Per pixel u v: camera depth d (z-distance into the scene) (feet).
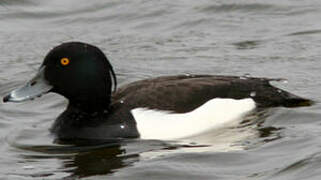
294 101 43.14
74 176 35.78
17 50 58.44
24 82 52.13
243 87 41.78
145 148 38.75
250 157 37.14
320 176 34.30
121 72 52.75
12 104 47.37
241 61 53.42
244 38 58.13
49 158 38.29
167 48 57.41
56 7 67.67
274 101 42.16
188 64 53.62
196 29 61.11
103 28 62.95
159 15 64.44
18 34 62.18
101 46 58.65
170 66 53.57
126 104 40.75
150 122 39.88
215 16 63.21
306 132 39.58
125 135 39.78
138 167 36.47
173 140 39.45
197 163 36.81
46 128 42.73
